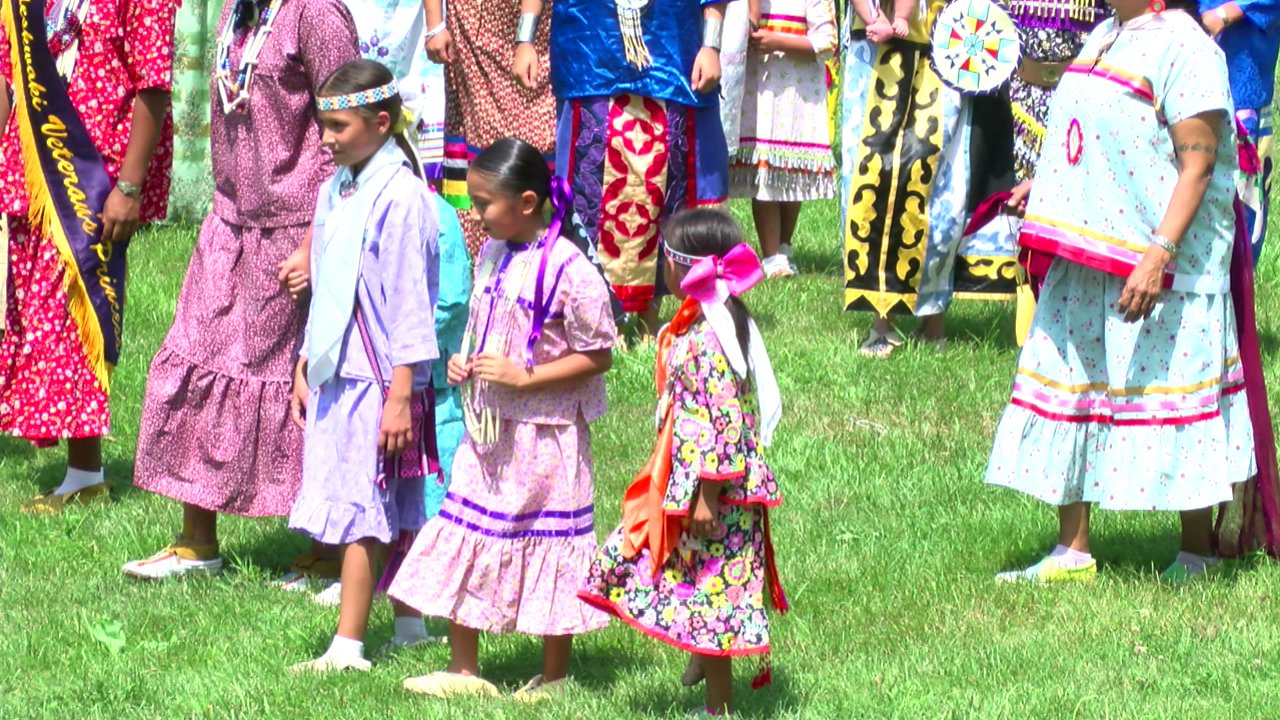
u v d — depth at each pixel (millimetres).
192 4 17172
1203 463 9148
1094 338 9227
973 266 13336
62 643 8664
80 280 10711
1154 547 9945
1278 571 9422
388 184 8219
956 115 13125
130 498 11047
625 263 13172
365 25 15164
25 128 10570
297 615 9031
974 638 8562
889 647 8453
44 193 10656
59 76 10578
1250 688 7852
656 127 13023
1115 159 9023
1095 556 9828
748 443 7375
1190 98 8844
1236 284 9461
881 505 10617
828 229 17828
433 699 7762
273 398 9570
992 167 13273
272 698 7836
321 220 8375
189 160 17438
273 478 9633
